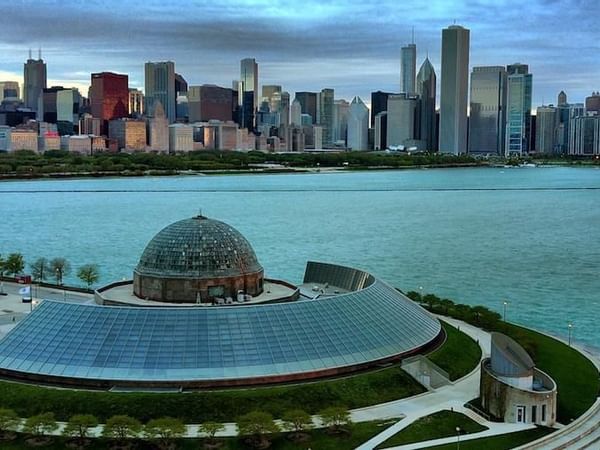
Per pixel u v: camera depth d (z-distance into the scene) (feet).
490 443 397.39
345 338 478.18
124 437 384.27
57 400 419.33
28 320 476.95
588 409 452.76
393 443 393.29
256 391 430.61
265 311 471.62
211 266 525.75
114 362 442.50
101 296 541.34
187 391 428.97
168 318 459.32
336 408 401.90
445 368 492.13
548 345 592.19
